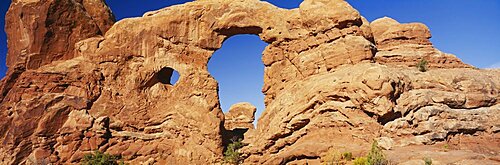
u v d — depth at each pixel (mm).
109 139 42031
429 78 37812
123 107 43594
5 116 41875
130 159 41750
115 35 45406
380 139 33438
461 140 34344
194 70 44875
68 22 45406
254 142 41031
